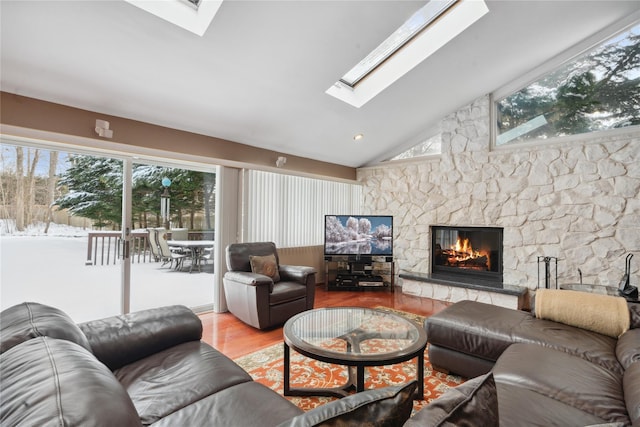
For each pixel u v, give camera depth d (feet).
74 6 6.71
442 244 16.35
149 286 12.02
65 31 7.19
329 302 14.48
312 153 16.30
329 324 7.57
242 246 12.57
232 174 13.38
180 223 12.89
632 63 11.44
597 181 11.93
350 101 12.66
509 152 13.89
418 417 2.28
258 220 14.85
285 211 16.16
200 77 9.39
